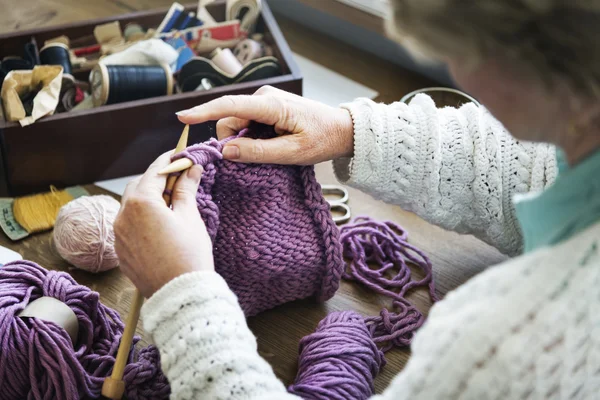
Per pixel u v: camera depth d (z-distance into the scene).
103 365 0.77
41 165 1.00
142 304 0.69
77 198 0.98
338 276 0.83
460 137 0.82
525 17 0.41
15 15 1.34
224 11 1.22
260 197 0.77
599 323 0.46
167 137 1.03
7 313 0.72
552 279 0.46
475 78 0.46
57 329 0.73
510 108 0.46
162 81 1.05
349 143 0.82
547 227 0.50
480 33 0.42
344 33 1.32
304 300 0.88
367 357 0.76
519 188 0.81
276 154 0.75
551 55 0.42
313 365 0.74
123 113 0.99
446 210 0.84
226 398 0.58
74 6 1.38
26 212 0.98
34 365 0.72
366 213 1.00
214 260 0.77
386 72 1.26
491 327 0.47
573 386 0.48
